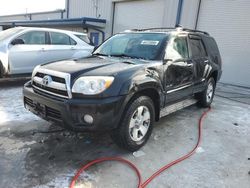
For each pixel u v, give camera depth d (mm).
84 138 3658
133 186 2627
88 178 2709
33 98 3213
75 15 18172
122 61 3551
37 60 6789
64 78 2900
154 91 3498
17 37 6504
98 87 2785
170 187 2650
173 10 11477
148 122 3486
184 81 4340
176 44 4230
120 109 2906
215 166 3139
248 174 2998
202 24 10797
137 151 3383
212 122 4828
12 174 2678
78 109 2762
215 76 5918
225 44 10195
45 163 2938
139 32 4449
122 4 14234
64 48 7316
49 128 3932
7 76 6363
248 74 9672
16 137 3568
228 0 9883
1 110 4652
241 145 3830
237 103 6699
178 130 4270
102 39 15695
